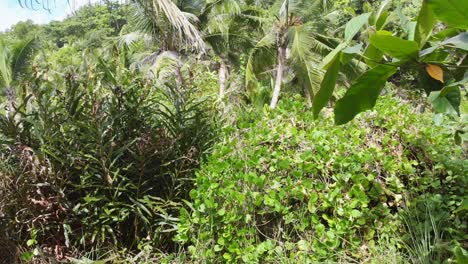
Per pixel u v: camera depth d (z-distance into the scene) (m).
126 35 14.29
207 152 3.85
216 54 16.31
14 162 3.45
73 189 3.45
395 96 5.12
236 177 3.33
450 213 3.29
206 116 4.04
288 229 3.32
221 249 3.11
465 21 0.94
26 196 3.26
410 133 3.97
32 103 3.60
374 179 3.43
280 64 12.42
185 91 3.88
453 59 1.28
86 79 3.61
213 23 15.70
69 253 3.33
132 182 3.51
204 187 3.27
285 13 12.65
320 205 3.28
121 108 3.62
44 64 4.08
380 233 3.21
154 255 3.40
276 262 3.07
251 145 3.87
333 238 3.04
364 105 1.32
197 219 3.22
